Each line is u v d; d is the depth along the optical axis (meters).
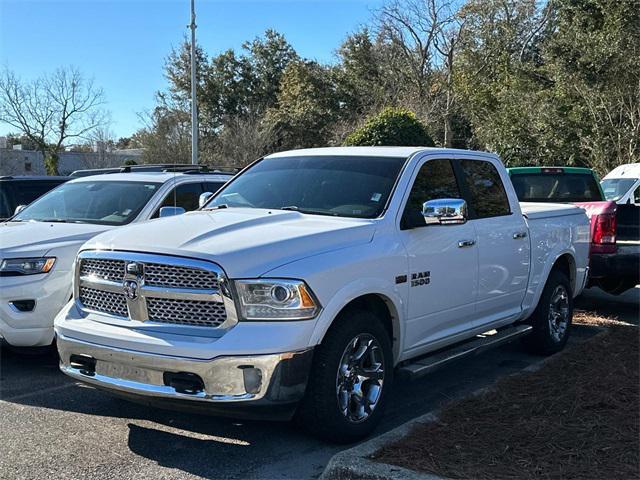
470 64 34.22
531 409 4.89
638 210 9.20
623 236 9.25
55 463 4.19
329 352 4.20
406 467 3.87
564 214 7.20
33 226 6.63
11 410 5.16
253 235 4.32
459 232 5.47
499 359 6.80
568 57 22.75
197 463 4.21
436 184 5.54
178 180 7.68
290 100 43.56
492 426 4.55
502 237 6.02
